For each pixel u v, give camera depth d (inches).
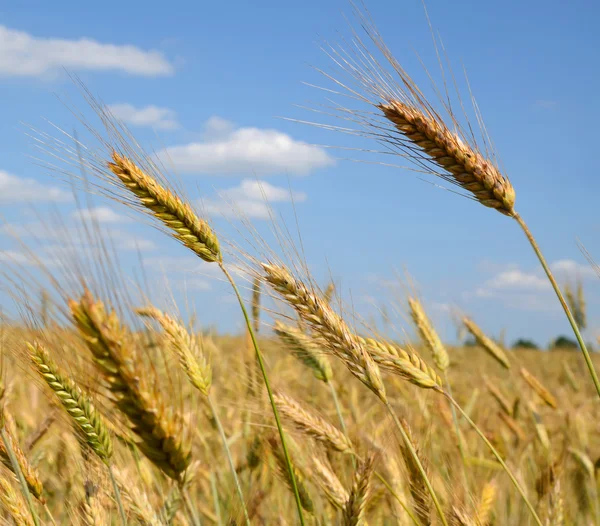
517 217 23.4
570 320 22.8
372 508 27.5
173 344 24.9
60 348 21.8
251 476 29.4
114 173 23.3
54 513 27.4
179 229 23.3
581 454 34.0
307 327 24.0
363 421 32.5
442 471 30.2
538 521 23.4
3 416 22.1
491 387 39.3
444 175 23.7
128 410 20.1
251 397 30.2
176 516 25.4
